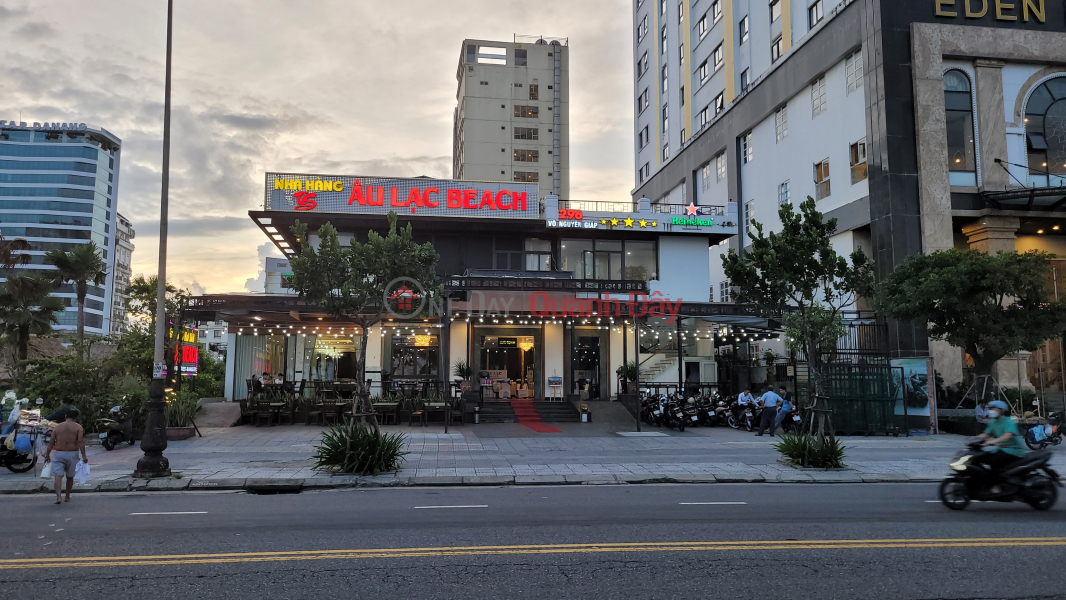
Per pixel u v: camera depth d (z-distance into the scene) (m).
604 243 30.38
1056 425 19.56
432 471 13.37
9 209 127.88
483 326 29.14
